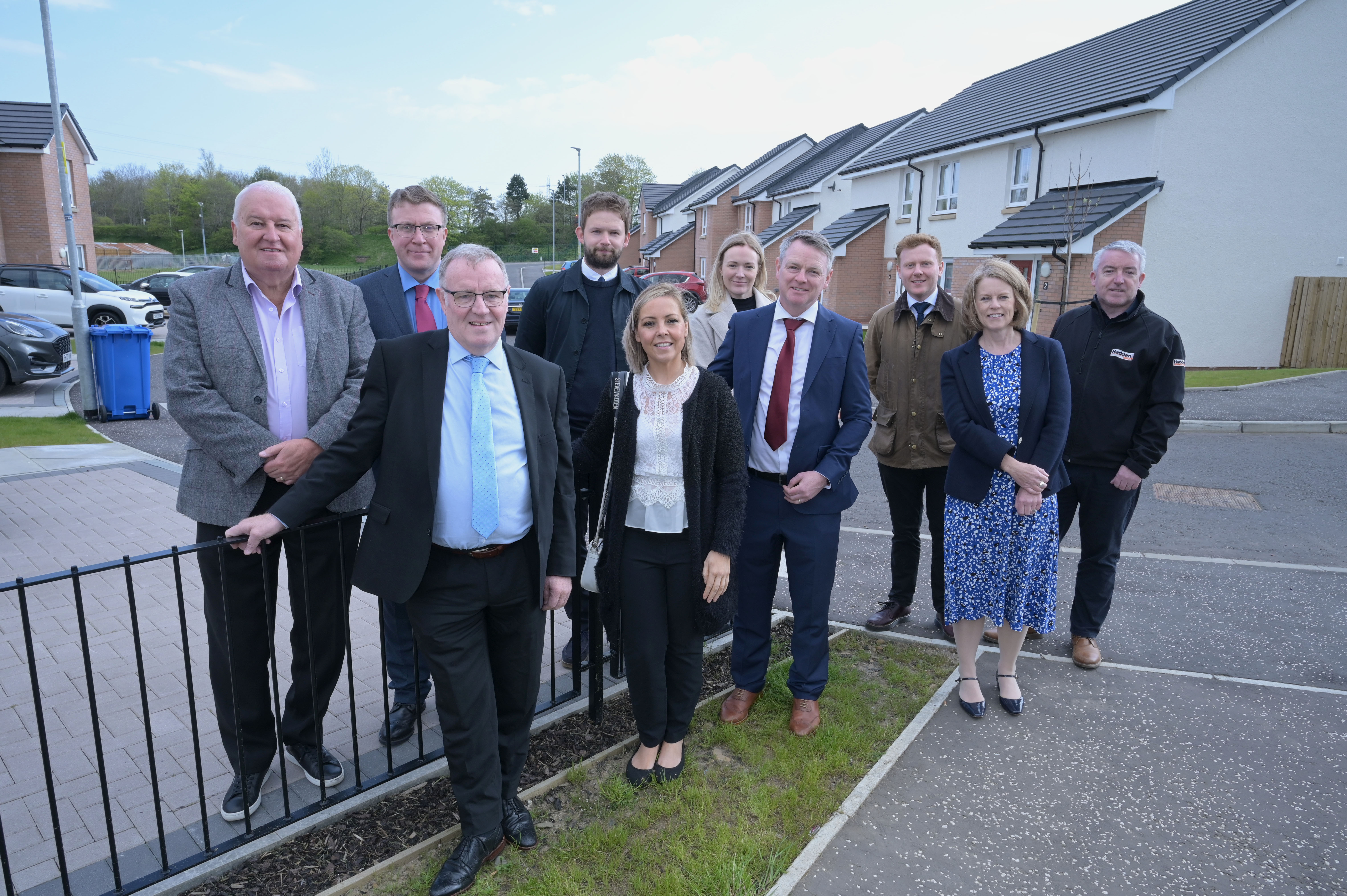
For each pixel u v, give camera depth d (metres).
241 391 2.64
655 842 2.72
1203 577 5.32
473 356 2.47
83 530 5.97
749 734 3.40
